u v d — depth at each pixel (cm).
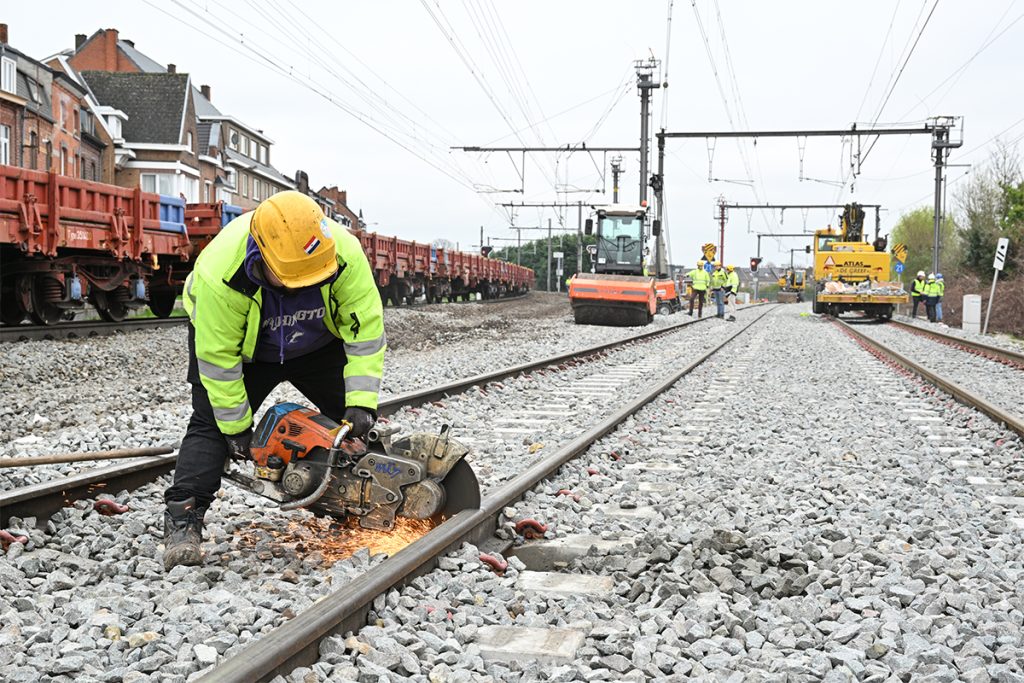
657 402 1070
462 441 802
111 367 1285
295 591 387
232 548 459
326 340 451
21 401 967
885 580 419
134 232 1822
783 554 437
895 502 590
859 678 319
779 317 4488
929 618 367
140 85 5791
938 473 692
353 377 434
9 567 407
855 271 3838
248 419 436
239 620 348
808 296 11469
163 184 5631
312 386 481
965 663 325
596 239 3172
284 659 292
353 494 440
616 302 2914
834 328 3322
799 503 577
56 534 475
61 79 4597
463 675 311
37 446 726
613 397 1133
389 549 463
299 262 394
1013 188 4297
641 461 733
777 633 357
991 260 4397
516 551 482
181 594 380
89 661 314
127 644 329
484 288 5522
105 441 742
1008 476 700
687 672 324
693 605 387
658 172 3519
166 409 950
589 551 469
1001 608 392
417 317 2841
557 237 10606
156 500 545
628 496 600
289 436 439
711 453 770
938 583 423
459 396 1041
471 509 466
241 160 6631
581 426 886
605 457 723
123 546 451
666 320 3525
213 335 410
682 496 589
